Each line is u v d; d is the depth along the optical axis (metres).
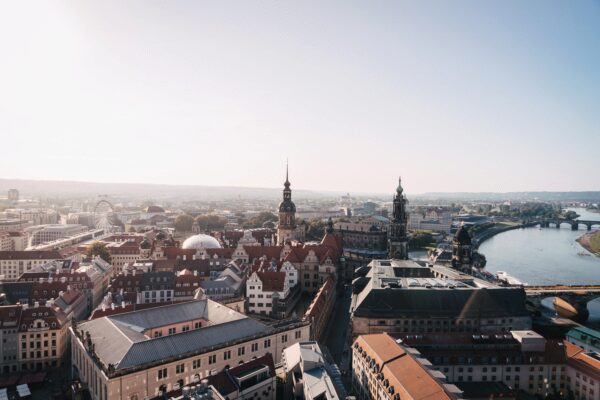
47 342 145.88
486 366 128.50
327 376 100.81
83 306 192.12
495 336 136.00
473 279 191.50
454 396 87.44
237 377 103.12
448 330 158.25
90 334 120.38
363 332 158.25
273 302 192.12
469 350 131.88
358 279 195.25
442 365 127.62
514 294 166.62
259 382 106.62
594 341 158.00
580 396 123.69
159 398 96.56
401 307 160.38
